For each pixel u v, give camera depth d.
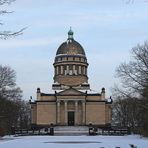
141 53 82.19
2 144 58.69
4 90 108.88
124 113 139.75
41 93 155.00
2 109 106.69
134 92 82.81
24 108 168.50
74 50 165.12
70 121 152.00
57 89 160.50
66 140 73.19
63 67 163.75
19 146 52.50
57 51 167.88
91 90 159.00
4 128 116.50
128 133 125.06
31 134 124.62
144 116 90.44
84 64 165.00
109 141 67.12
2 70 110.38
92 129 126.19
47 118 152.38
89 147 47.72
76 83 162.00
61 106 152.12
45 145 54.03
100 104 153.38
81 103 152.25
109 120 153.75
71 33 169.75
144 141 67.06
